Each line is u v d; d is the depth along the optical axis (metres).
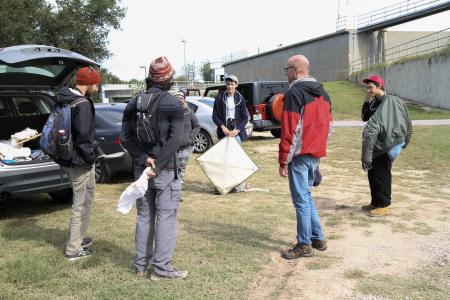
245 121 7.49
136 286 3.92
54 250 4.77
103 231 5.45
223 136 7.53
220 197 7.15
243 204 6.68
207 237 5.21
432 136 13.42
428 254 4.63
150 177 3.79
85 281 4.02
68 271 4.23
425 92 28.77
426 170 9.06
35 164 5.61
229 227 5.59
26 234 5.37
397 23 35.91
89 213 4.60
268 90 14.63
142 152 3.91
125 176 8.95
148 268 4.23
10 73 5.84
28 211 6.49
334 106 28.16
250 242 5.05
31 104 6.78
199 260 4.51
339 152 11.48
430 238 5.09
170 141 3.81
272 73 51.19
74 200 4.52
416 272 4.21
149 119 3.80
